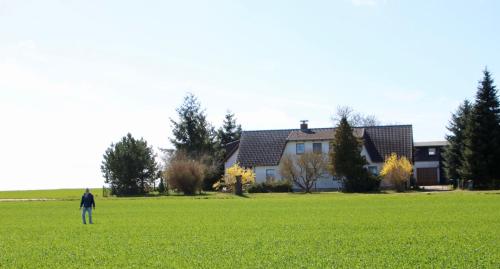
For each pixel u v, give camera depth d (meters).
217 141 103.19
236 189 70.88
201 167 73.69
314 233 27.45
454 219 32.62
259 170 85.56
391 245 22.84
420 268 17.91
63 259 21.22
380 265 18.56
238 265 19.06
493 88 72.31
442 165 95.50
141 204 55.59
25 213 45.97
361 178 71.69
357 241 24.25
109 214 43.03
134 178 76.44
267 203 52.88
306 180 75.88
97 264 20.00
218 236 27.11
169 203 56.34
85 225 34.50
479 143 70.81
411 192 68.12
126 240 26.39
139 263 19.97
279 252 21.61
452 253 20.59
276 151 86.75
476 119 71.62
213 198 64.94
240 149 88.81
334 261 19.44
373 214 37.53
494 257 19.66
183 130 99.06
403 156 79.12
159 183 78.75
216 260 20.17
